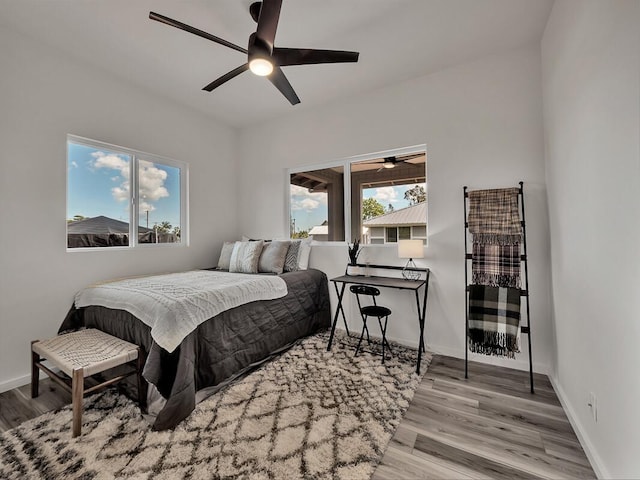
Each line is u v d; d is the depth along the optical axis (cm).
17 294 223
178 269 349
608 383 129
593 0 139
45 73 239
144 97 313
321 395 203
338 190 359
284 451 150
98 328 234
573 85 167
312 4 198
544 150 236
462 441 159
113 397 203
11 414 185
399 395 203
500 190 244
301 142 371
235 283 248
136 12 206
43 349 192
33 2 194
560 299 201
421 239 296
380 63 269
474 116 265
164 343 178
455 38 235
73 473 137
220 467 140
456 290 273
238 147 424
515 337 221
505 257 238
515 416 181
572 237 174
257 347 251
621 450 118
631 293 111
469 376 232
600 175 136
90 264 267
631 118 109
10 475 137
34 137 233
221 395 204
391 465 142
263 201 405
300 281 313
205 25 220
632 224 109
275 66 199
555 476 136
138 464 142
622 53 114
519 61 247
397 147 304
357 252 329
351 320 336
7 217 219
